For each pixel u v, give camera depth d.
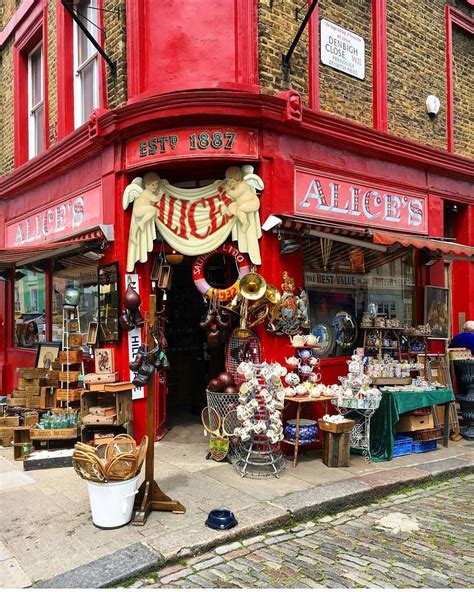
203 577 3.68
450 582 3.62
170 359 9.39
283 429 6.36
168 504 4.63
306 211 6.76
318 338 7.09
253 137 6.32
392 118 8.22
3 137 11.20
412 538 4.35
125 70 6.90
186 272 9.38
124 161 6.81
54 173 8.58
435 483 5.85
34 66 10.51
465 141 9.70
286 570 3.79
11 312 10.93
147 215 6.54
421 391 6.68
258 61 6.52
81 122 8.59
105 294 7.03
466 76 9.83
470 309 9.36
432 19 9.08
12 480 5.72
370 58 8.03
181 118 6.16
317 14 7.27
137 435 6.71
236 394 6.16
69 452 6.39
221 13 6.50
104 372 6.76
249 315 6.24
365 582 3.61
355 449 6.61
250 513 4.57
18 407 7.70
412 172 8.41
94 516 4.36
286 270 6.46
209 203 6.42
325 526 4.62
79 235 7.35
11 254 7.77
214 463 6.10
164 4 6.61
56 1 8.83
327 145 7.09
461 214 9.59
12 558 3.86
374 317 7.64
